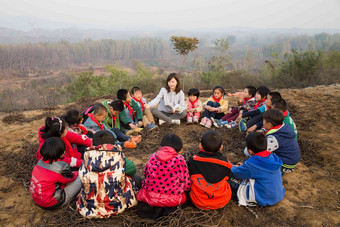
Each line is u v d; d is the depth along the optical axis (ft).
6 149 15.30
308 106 21.07
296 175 11.51
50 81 335.67
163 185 8.50
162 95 18.15
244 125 15.57
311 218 8.67
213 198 8.84
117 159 8.45
